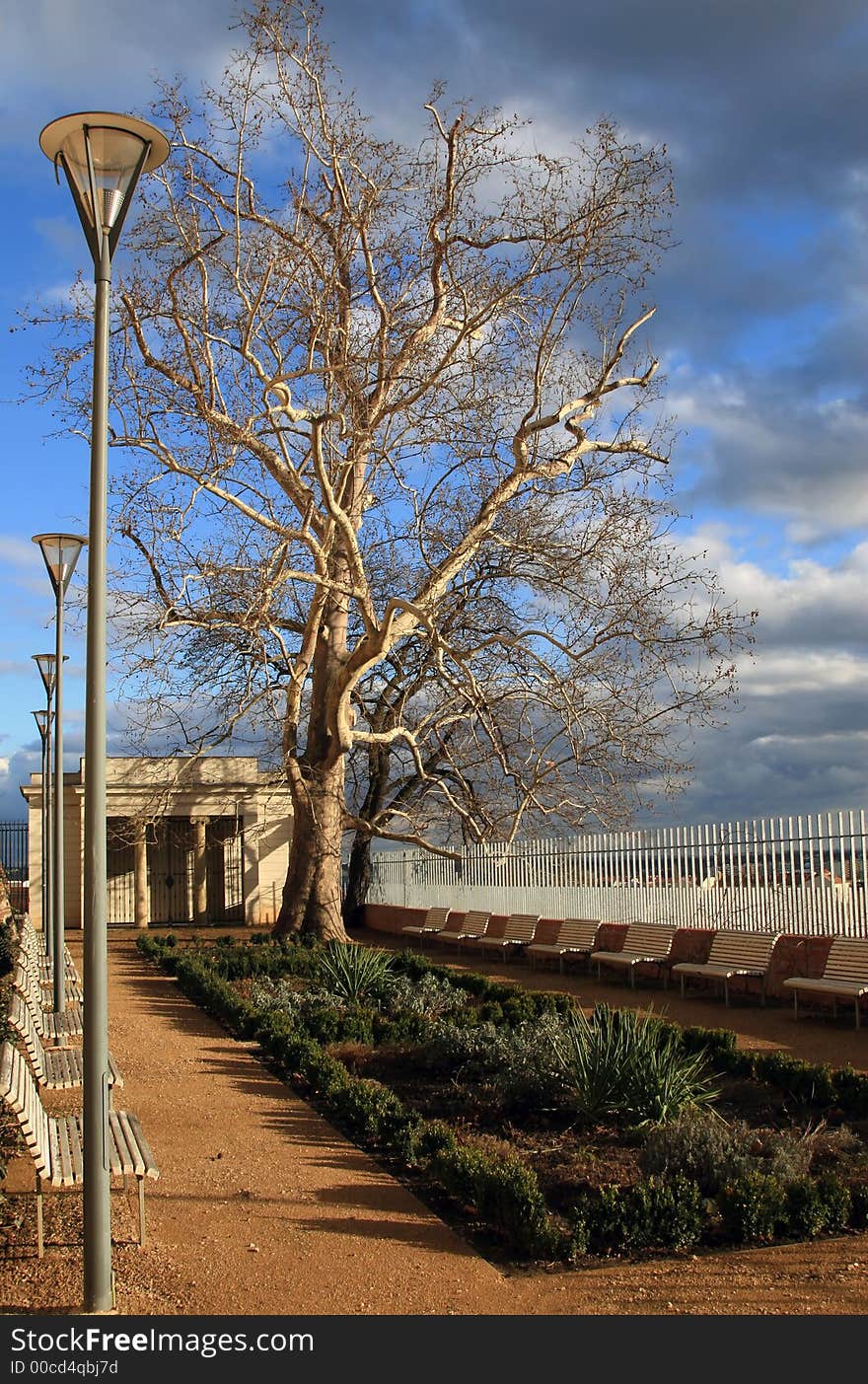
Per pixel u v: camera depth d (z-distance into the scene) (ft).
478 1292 18.63
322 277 62.75
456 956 80.84
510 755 74.69
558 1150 27.35
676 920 63.31
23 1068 22.17
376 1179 25.21
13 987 36.11
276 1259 20.01
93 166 19.56
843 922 50.34
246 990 54.29
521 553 74.59
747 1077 34.86
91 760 18.40
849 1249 20.39
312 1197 23.72
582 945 66.90
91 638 18.69
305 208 63.10
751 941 53.26
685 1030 38.55
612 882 70.23
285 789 118.21
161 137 20.15
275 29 60.08
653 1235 20.97
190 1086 34.78
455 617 83.82
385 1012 49.47
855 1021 45.19
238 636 74.69
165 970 67.21
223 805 116.37
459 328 67.00
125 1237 21.04
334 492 66.18
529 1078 32.50
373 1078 36.06
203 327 62.39
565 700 67.41
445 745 87.61
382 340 60.59
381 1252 20.45
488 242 62.18
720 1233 21.30
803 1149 25.20
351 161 63.31
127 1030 45.16
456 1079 35.06
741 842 57.72
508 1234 21.17
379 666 94.32
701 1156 24.62
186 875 122.31
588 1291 18.71
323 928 78.38
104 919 18.20
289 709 74.08
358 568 65.10
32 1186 24.29
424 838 89.40
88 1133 17.83
